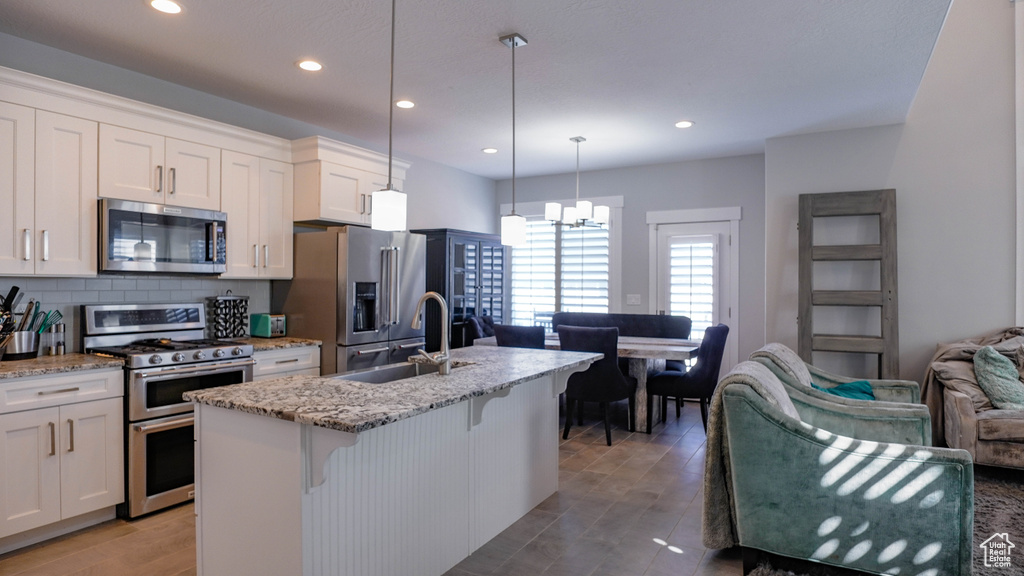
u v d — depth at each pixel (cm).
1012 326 420
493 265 613
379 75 353
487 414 272
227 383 336
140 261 317
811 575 233
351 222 427
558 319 631
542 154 569
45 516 263
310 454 181
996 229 428
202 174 353
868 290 454
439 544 239
